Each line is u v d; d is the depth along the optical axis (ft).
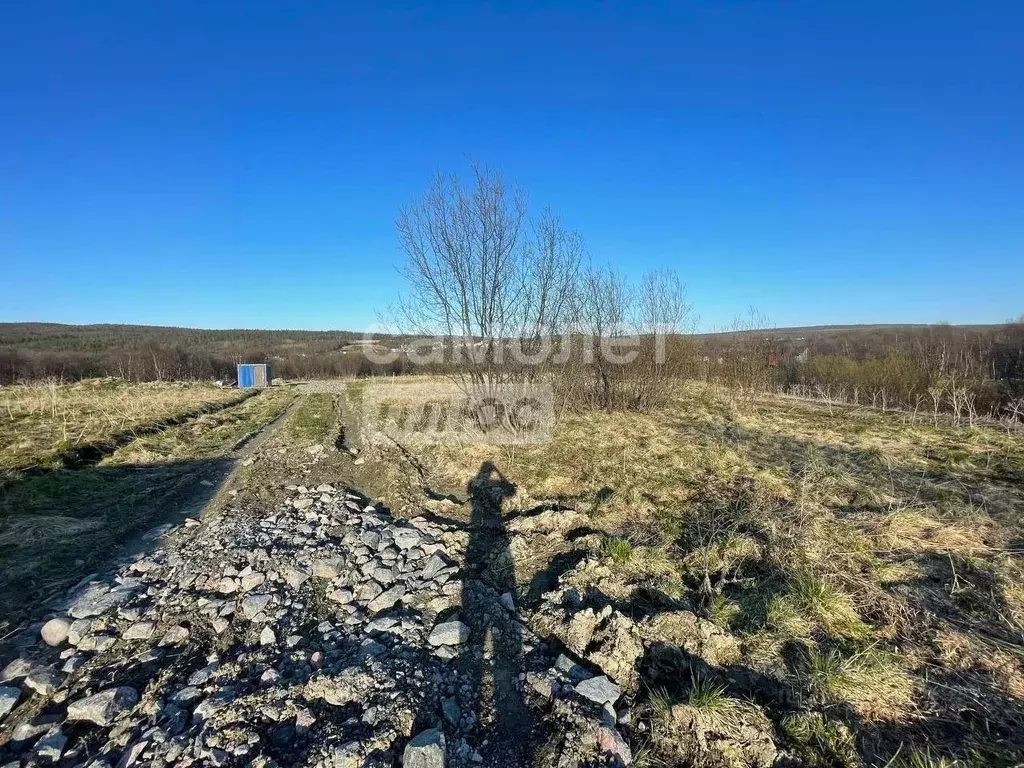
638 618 11.98
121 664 10.75
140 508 20.34
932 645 10.69
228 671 10.43
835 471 21.99
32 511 19.25
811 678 9.76
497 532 18.28
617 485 21.57
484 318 32.63
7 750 8.64
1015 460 24.23
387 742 8.50
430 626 12.24
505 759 8.52
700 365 51.01
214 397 62.95
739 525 16.81
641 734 8.96
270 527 18.24
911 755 8.14
